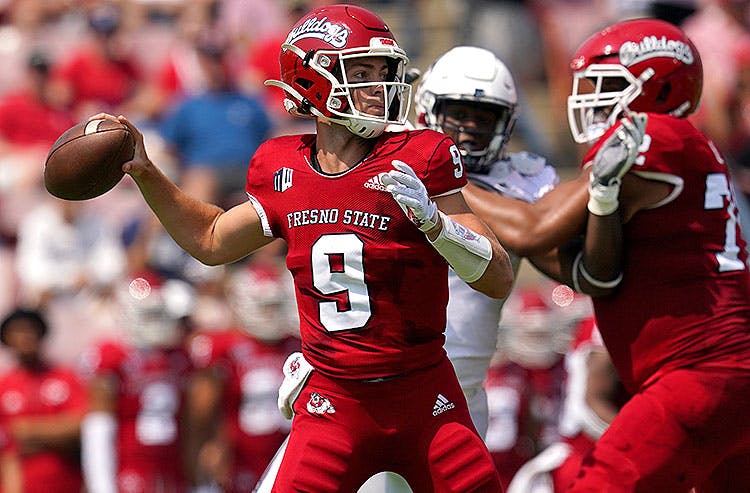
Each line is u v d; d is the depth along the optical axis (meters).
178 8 37.00
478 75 15.40
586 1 37.75
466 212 12.90
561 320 29.12
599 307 15.29
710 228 14.78
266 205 13.07
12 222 32.88
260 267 28.41
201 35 33.28
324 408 12.98
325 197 12.72
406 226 12.60
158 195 13.28
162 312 27.34
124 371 27.19
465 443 12.90
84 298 32.12
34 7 37.16
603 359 20.72
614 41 15.38
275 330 27.77
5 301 32.31
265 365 27.66
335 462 12.92
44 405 27.48
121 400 27.17
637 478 14.24
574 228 14.74
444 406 12.95
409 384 12.84
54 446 27.41
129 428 27.14
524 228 14.79
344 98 12.66
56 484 27.30
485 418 15.85
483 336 15.52
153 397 27.23
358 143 12.90
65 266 32.31
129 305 27.50
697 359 14.43
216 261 13.49
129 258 31.25
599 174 14.23
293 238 12.94
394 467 13.08
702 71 15.73
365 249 12.62
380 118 12.63
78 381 27.91
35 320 27.61
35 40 36.88
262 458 27.50
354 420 12.88
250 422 27.53
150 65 36.50
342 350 12.78
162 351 27.53
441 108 15.56
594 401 20.80
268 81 13.24
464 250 12.43
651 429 14.30
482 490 12.88
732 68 33.00
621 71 15.27
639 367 14.85
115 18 35.50
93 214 32.84
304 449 13.03
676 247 14.68
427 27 39.47
